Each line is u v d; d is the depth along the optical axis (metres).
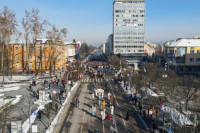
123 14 134.62
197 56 75.69
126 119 28.66
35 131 21.67
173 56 78.00
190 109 31.80
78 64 88.44
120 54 125.56
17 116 27.52
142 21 135.38
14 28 47.44
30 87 42.12
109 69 92.75
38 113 28.23
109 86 53.94
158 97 33.06
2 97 35.81
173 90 39.25
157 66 70.75
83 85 54.78
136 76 48.41
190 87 37.72
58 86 49.03
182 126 19.69
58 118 28.56
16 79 52.88
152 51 159.75
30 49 62.38
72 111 32.47
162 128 23.36
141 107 31.38
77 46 139.62
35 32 53.84
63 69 77.50
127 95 43.38
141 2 134.00
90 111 32.66
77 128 25.56
